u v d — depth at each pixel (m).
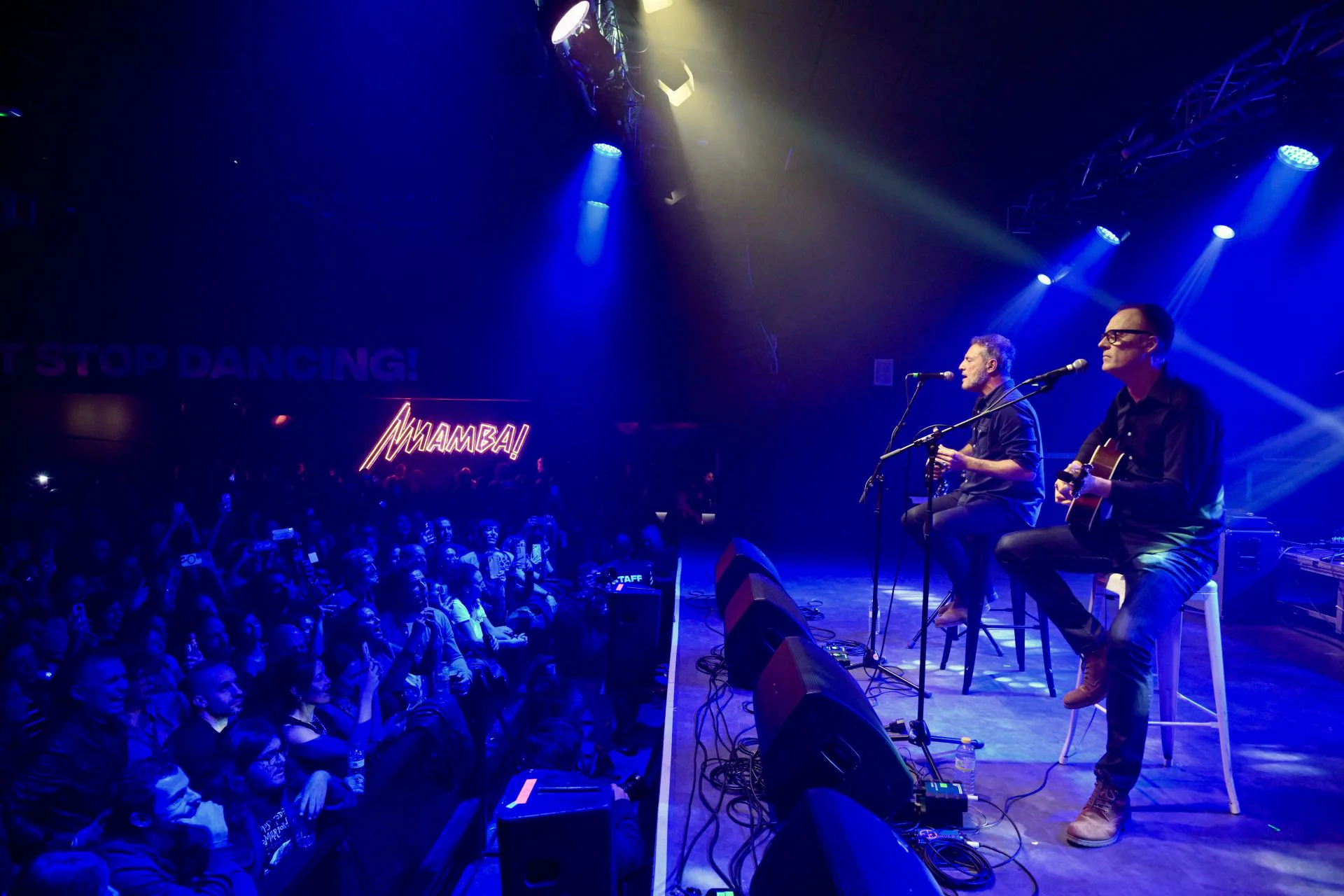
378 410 12.49
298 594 6.56
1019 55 5.99
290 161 10.23
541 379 12.71
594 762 6.45
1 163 10.20
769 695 2.43
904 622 4.83
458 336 12.55
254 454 12.18
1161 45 5.52
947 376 3.44
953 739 2.96
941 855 2.17
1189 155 6.83
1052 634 4.65
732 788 2.61
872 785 2.16
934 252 9.77
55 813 3.14
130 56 7.39
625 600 5.95
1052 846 2.23
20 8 6.71
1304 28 5.18
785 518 10.37
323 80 7.75
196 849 3.03
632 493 12.76
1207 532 2.45
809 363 10.26
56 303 11.72
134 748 3.64
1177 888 2.03
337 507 10.25
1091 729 3.11
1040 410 9.28
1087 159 7.67
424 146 9.59
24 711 4.00
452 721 5.34
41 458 12.55
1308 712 3.38
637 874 3.21
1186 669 4.09
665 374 12.70
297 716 4.12
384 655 5.19
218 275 12.01
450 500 10.67
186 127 9.15
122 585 6.15
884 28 5.86
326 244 12.17
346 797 4.01
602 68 5.71
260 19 6.67
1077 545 2.76
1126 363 2.52
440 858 5.13
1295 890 2.01
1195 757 2.86
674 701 3.42
